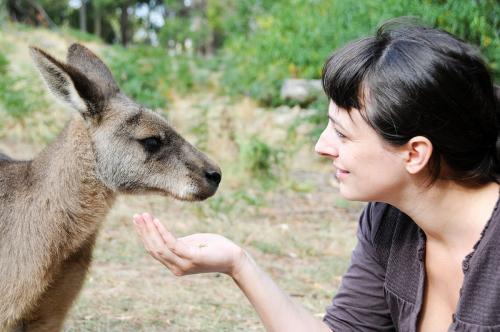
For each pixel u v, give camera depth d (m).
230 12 19.38
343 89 2.23
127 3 34.03
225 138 9.23
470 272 2.18
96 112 3.80
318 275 5.47
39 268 3.49
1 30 16.11
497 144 2.23
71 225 3.62
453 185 2.29
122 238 6.25
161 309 4.62
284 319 2.46
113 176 3.84
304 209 7.74
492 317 2.15
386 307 2.73
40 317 3.64
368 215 2.73
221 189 7.98
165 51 15.91
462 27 6.85
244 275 2.44
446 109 2.11
